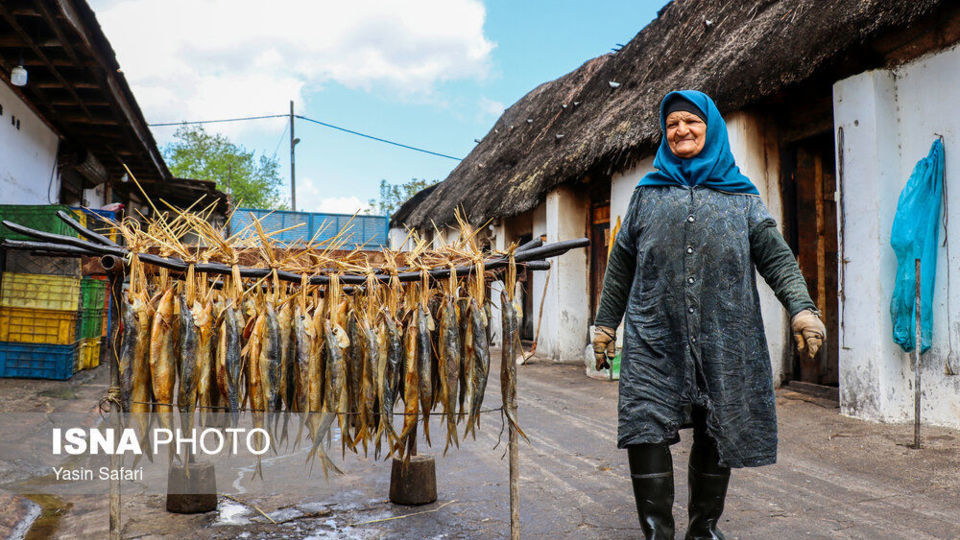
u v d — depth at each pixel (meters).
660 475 2.26
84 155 11.02
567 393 6.94
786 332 6.38
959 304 4.57
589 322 10.30
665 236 2.32
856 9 4.96
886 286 4.96
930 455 3.98
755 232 2.33
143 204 16.83
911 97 5.00
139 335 2.01
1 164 8.07
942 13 4.67
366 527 2.80
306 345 2.21
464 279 2.54
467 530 2.78
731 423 2.20
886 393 4.93
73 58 7.52
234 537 2.66
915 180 4.80
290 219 13.12
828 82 5.85
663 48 9.90
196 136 37.53
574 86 13.87
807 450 4.20
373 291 2.33
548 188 10.09
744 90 6.04
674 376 2.27
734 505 3.12
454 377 2.35
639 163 8.20
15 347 6.70
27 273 6.80
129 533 2.68
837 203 5.35
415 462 3.09
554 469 3.81
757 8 7.57
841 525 2.84
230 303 2.14
